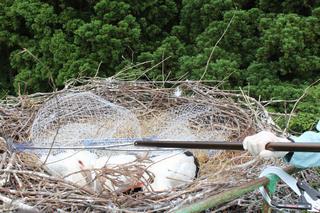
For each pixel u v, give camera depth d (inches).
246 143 88.2
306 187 90.7
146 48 169.5
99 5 165.0
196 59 155.1
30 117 122.9
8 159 104.7
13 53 176.9
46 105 119.1
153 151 110.2
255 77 154.8
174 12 175.9
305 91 134.0
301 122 138.7
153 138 114.3
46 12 169.3
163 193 96.1
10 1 178.1
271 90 149.9
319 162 89.7
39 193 94.1
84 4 176.2
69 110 118.5
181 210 83.0
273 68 156.9
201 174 110.7
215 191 94.3
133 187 99.3
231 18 161.5
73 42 170.1
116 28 162.6
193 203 86.5
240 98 147.3
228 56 159.6
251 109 125.3
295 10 166.6
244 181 96.7
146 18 174.6
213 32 162.4
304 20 156.2
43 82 172.7
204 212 100.0
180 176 105.1
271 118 127.3
